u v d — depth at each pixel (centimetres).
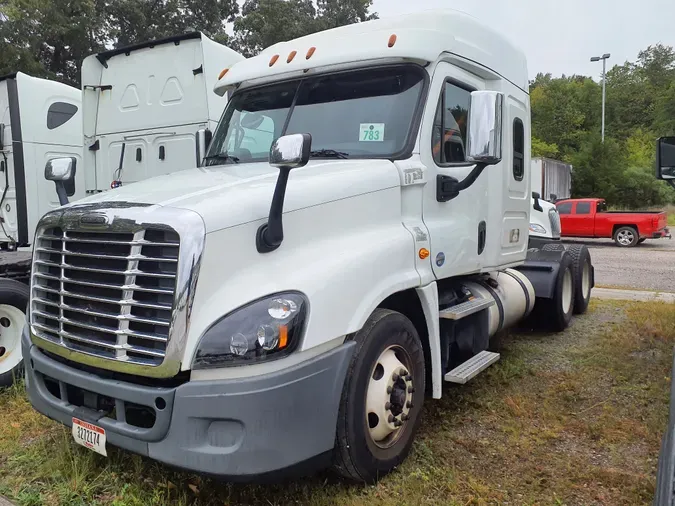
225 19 3059
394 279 349
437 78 412
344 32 441
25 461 370
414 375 370
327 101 427
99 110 847
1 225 893
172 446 276
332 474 351
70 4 2367
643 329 701
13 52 2070
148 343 282
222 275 282
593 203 2275
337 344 308
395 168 376
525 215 573
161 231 280
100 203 313
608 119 6844
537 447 404
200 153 511
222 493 332
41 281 343
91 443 310
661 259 1741
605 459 387
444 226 415
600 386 523
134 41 2820
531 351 639
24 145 869
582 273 823
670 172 425
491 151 354
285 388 277
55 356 334
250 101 468
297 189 317
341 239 334
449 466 372
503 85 505
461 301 470
